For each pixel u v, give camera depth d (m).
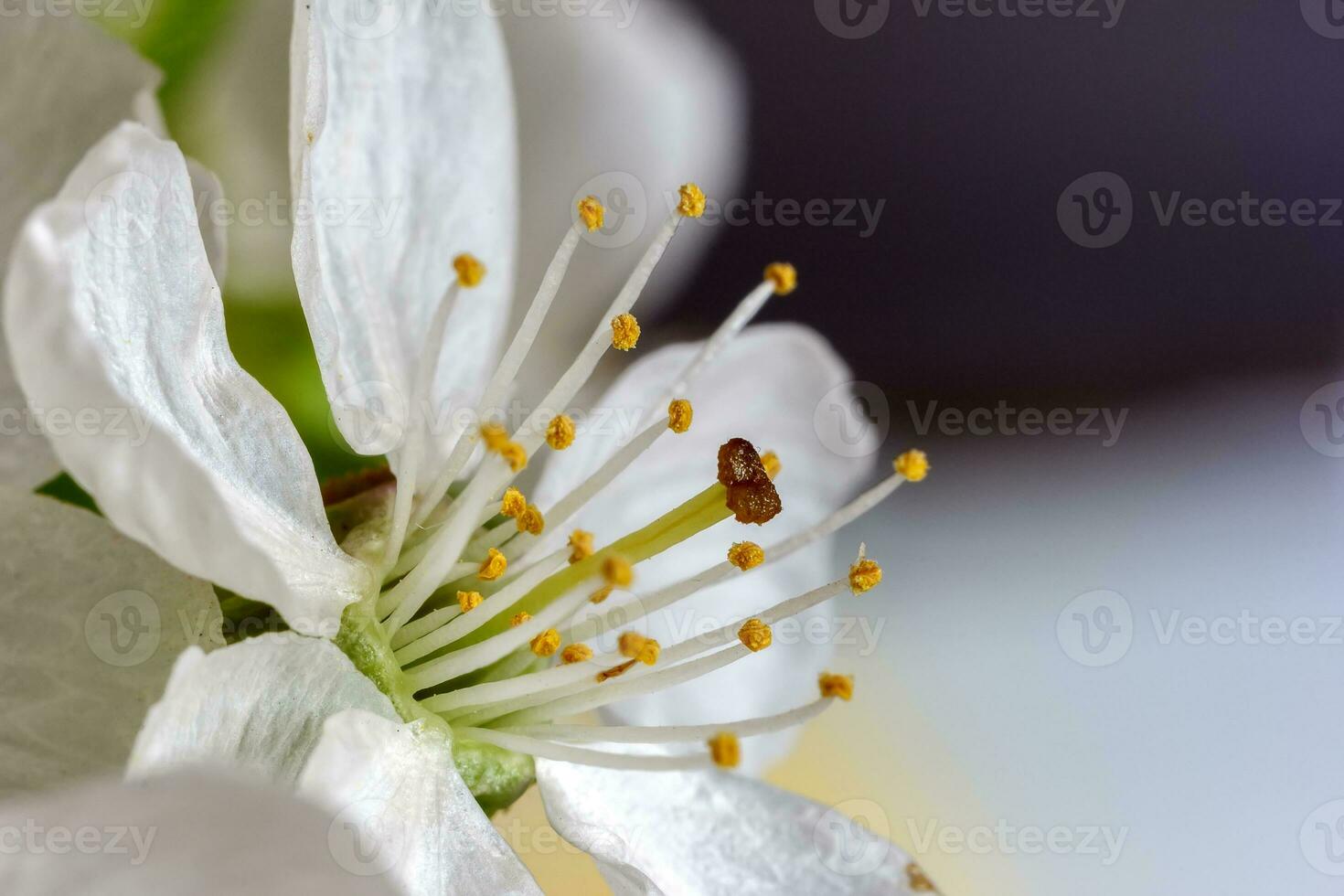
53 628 0.08
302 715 0.08
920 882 0.09
